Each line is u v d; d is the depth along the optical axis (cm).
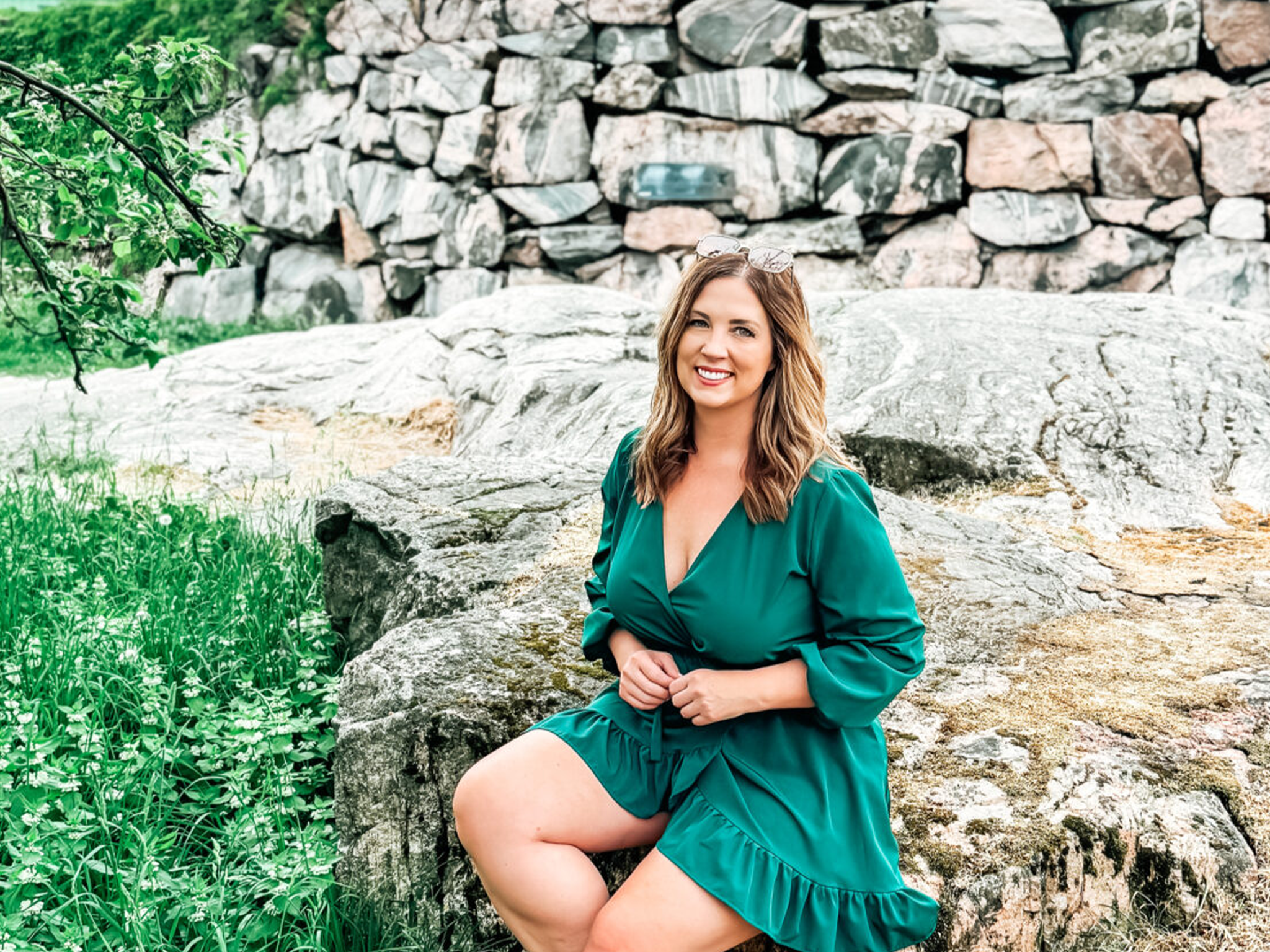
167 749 326
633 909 191
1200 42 1004
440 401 723
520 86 1101
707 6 1069
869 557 204
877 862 201
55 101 445
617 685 238
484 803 206
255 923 263
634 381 608
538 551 370
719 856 192
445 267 1133
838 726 204
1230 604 349
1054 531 421
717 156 1074
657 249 1091
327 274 1169
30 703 335
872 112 1050
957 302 643
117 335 481
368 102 1145
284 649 411
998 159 1039
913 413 500
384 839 273
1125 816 237
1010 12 1028
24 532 504
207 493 616
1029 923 224
